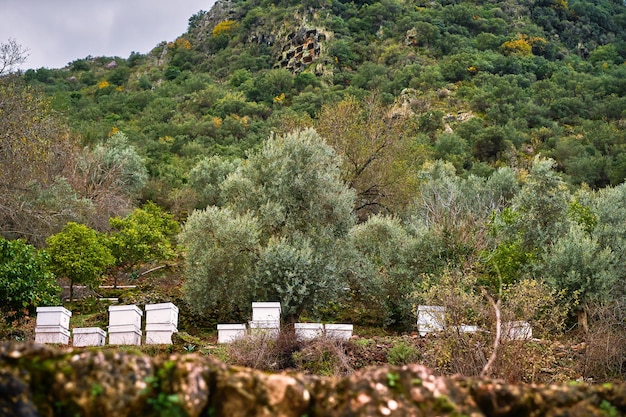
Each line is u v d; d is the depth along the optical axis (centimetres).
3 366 536
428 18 9638
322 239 2106
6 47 2641
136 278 2500
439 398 573
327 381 593
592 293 1852
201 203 3888
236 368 592
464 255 2075
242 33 10681
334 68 8588
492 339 1405
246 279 1978
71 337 1638
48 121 2714
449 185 3183
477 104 6962
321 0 10181
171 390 557
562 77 7994
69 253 2098
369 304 2134
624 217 2530
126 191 3831
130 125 6806
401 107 7000
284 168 2186
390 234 2386
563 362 1522
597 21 10956
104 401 541
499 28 9719
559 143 5975
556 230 2270
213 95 8044
